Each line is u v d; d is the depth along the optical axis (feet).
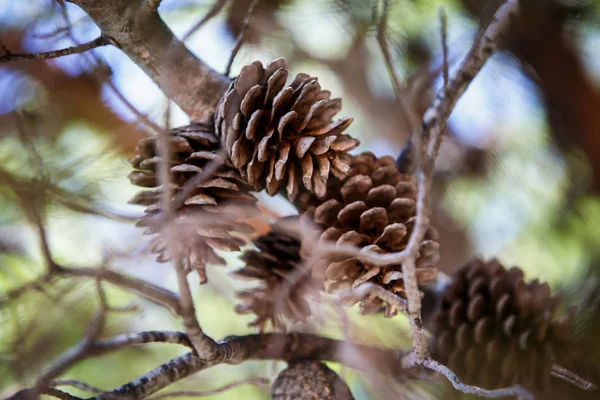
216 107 2.99
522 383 3.00
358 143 2.92
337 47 3.61
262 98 2.92
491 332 3.02
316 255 2.89
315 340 3.01
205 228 2.90
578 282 3.24
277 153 2.92
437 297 3.11
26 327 2.96
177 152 2.93
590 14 3.44
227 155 2.93
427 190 2.83
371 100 3.71
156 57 2.97
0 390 2.96
